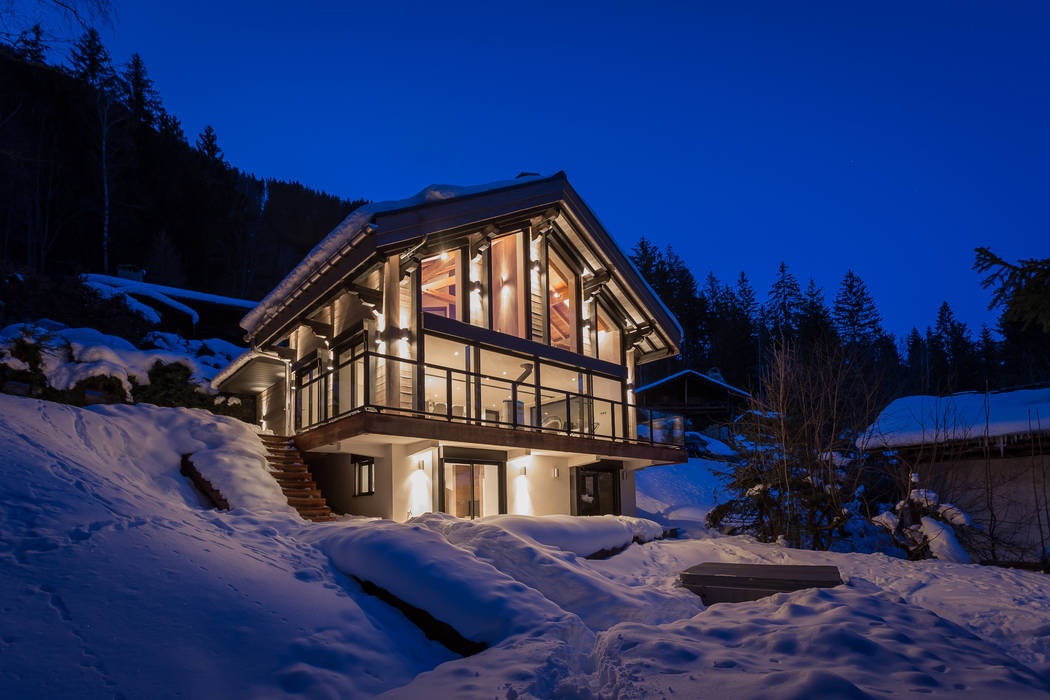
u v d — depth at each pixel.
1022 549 13.48
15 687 3.78
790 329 60.66
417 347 12.63
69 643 4.31
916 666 4.10
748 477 16.14
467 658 5.14
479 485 13.91
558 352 15.83
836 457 15.16
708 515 16.94
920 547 13.44
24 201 39.84
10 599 4.62
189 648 4.58
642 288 17.81
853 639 4.43
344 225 12.05
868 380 18.94
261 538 7.76
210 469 11.29
